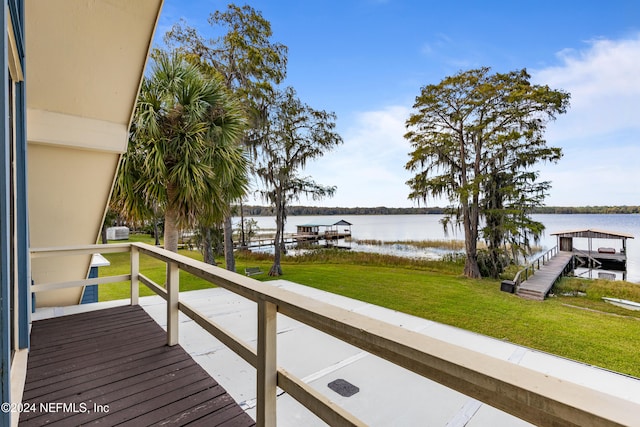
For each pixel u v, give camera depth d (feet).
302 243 83.82
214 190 18.81
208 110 18.94
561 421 1.70
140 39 8.27
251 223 68.95
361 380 8.71
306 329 12.33
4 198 3.59
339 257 52.31
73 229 11.19
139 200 18.29
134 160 17.33
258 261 49.19
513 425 6.93
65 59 7.82
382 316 14.61
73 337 8.64
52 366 7.02
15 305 6.59
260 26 31.04
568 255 58.90
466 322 20.06
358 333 2.96
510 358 10.61
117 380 6.48
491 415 7.27
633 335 18.26
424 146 40.57
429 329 13.10
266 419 4.45
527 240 35.94
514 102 35.40
